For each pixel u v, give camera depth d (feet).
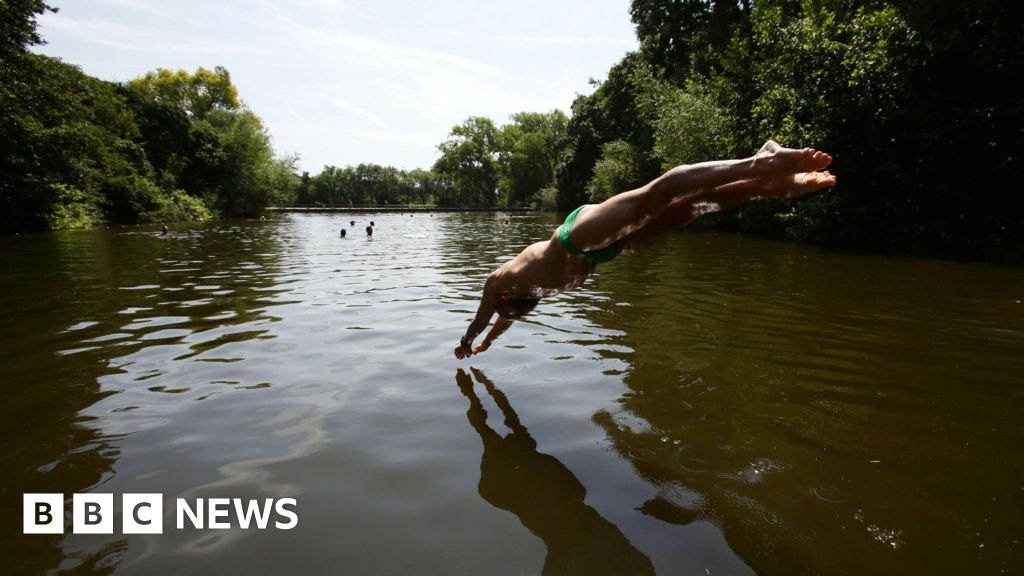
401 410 12.89
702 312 22.97
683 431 11.60
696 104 75.72
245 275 34.99
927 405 12.98
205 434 11.58
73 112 86.02
